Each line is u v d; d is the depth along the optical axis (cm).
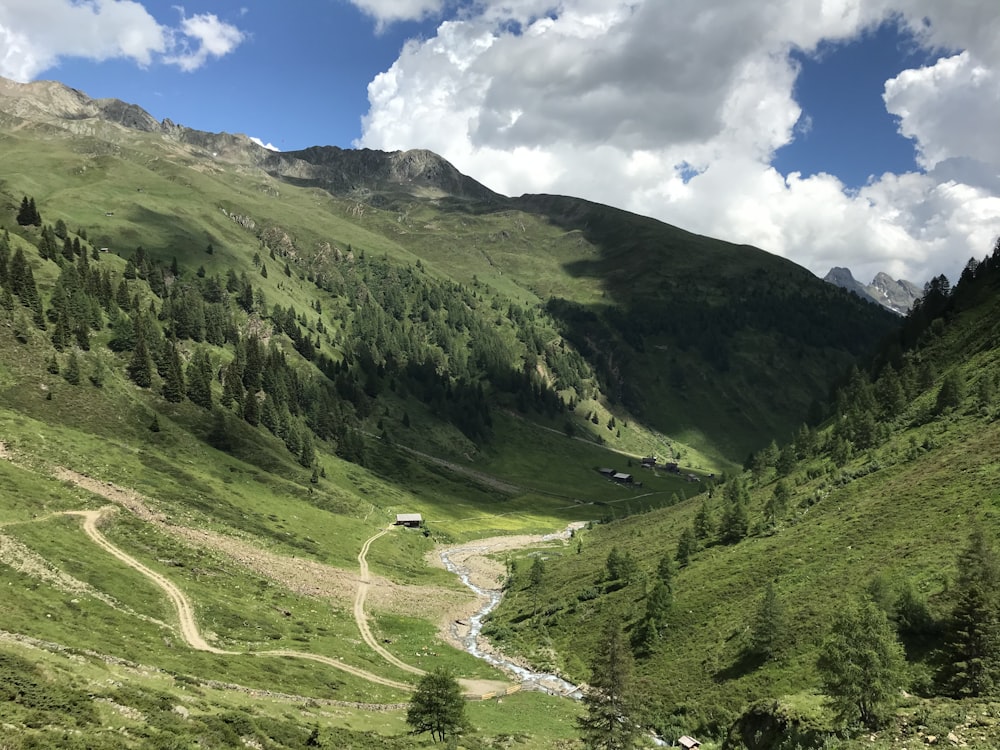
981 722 3419
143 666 5225
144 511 11481
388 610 11731
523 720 6994
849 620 4272
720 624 8244
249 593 10231
